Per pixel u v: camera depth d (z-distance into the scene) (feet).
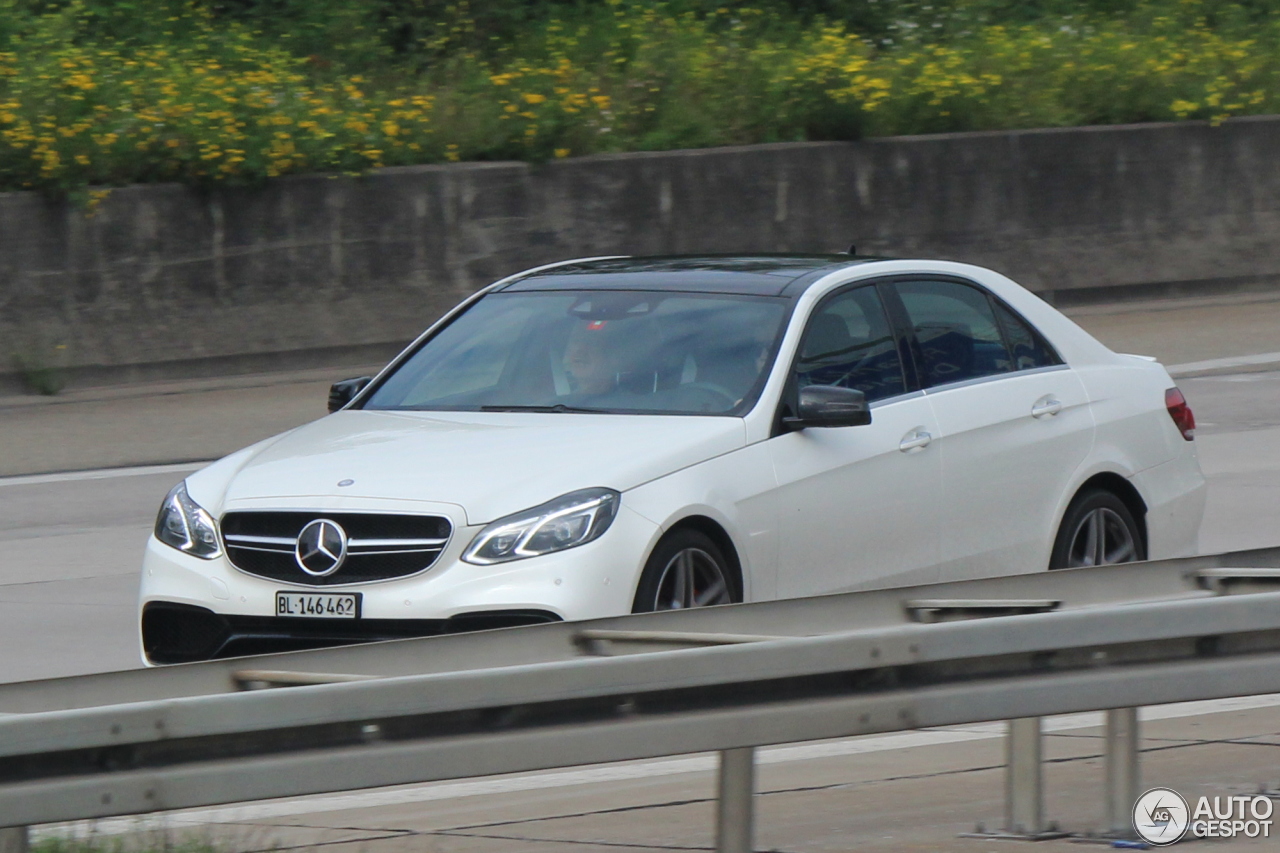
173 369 228.43
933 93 298.76
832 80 290.15
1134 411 110.22
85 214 222.89
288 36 298.35
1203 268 309.01
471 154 257.34
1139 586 71.67
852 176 279.28
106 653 110.42
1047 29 365.20
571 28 318.04
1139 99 318.04
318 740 51.13
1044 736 85.66
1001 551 101.65
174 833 68.85
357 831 70.03
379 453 90.07
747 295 99.96
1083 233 298.15
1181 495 112.27
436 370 102.17
